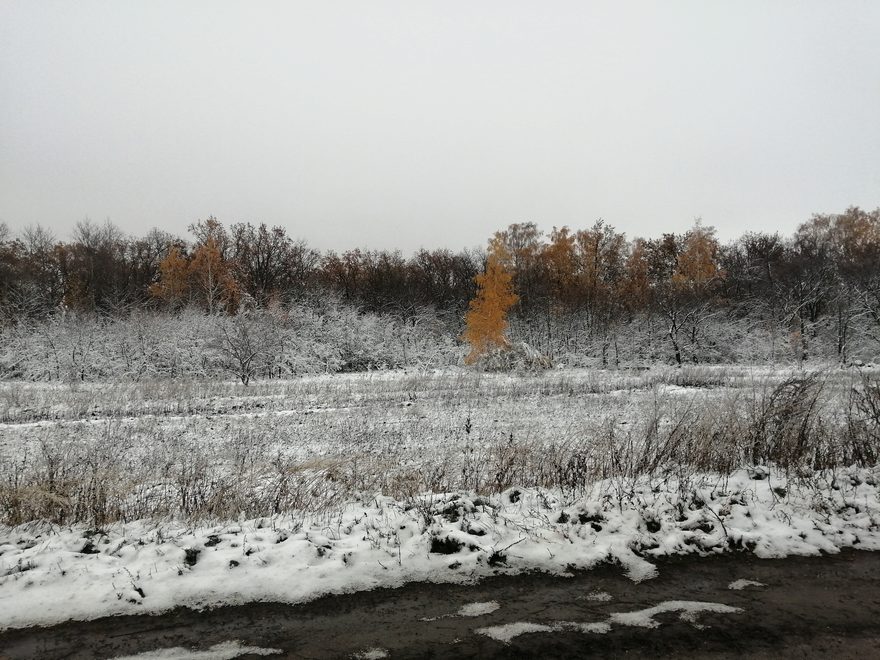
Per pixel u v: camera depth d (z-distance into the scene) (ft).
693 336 118.11
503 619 12.92
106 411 52.01
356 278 178.50
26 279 135.03
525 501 20.08
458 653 11.57
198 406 55.31
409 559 15.56
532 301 137.08
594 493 20.62
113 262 162.91
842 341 107.04
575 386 71.51
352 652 11.62
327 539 16.57
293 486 23.32
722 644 11.93
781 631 12.46
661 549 16.67
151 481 24.66
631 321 126.21
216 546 16.03
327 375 95.91
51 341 85.61
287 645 11.86
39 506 19.44
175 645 11.84
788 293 127.75
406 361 111.55
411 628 12.53
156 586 13.98
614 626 12.65
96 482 21.11
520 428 43.11
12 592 13.60
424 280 179.73
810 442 26.14
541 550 16.22
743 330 120.26
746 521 18.44
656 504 19.27
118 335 88.89
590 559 15.92
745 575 15.28
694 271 149.69
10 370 86.02
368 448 34.53
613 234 167.22
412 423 45.57
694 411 32.42
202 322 97.19
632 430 35.40
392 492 22.75
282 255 171.12
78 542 16.40
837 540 17.40
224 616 12.96
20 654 11.47
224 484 22.40
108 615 12.91
